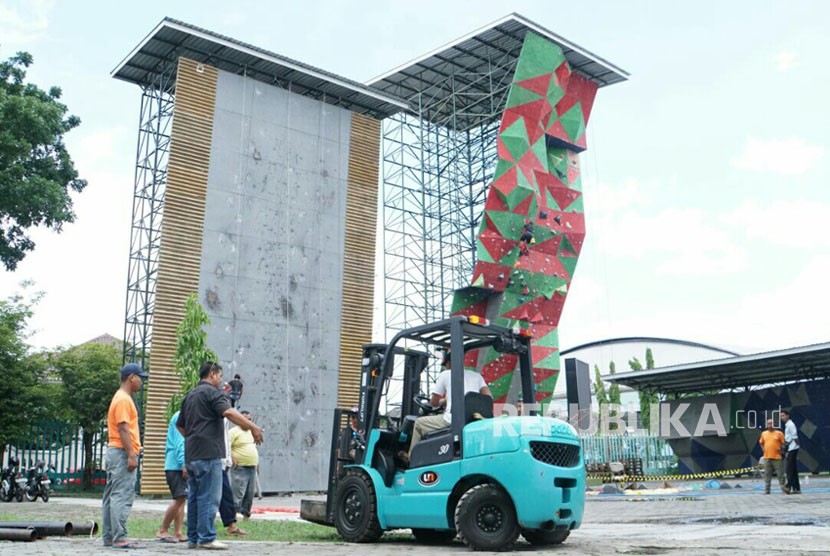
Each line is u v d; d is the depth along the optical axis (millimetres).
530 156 36812
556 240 37969
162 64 30734
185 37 28844
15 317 29844
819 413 33312
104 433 31594
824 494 18734
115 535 7797
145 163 31047
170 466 9367
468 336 10102
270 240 29422
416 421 9414
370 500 9328
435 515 8750
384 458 9445
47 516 14305
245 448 13188
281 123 30719
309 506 10578
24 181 25500
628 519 13023
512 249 36062
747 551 7246
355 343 31234
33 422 29547
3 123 24812
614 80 41500
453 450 8812
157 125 30875
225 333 27484
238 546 8391
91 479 30766
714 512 13938
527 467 8297
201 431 7898
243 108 29672
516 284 36250
